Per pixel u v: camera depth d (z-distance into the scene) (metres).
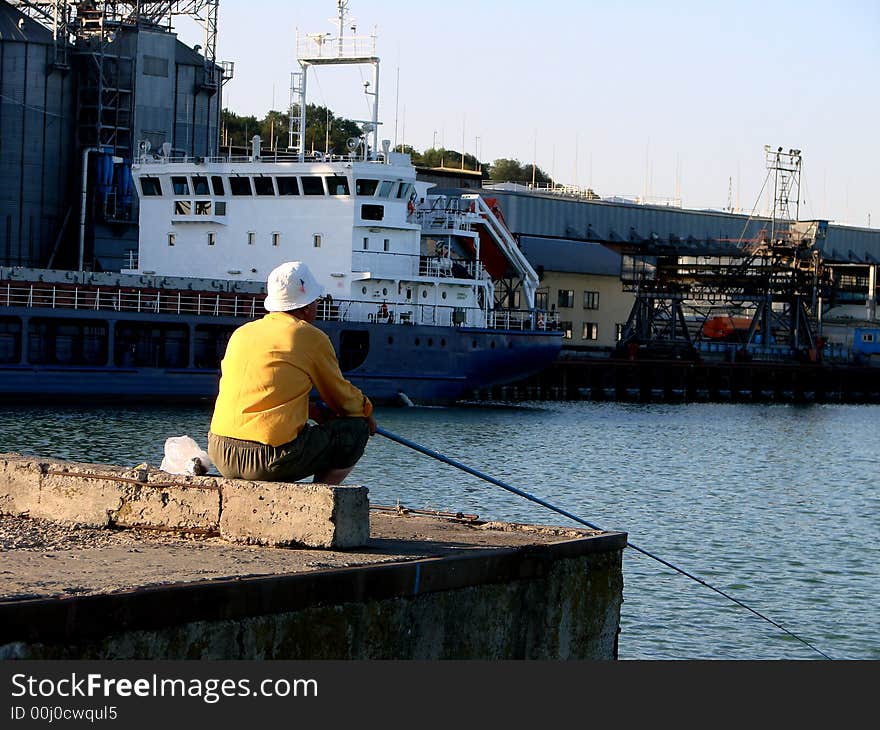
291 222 67.50
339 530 11.28
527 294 77.00
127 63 97.25
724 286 105.44
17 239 95.06
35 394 60.06
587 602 12.63
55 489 12.61
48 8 100.06
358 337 66.06
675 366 99.94
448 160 192.38
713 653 20.23
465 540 12.34
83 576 9.88
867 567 29.14
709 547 31.05
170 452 13.20
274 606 9.86
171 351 64.00
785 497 42.34
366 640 10.45
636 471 47.56
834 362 114.25
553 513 35.12
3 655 8.55
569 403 88.88
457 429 58.78
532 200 114.12
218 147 102.31
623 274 105.69
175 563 10.52
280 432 11.62
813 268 107.06
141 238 70.62
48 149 95.69
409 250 68.44
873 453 60.16
